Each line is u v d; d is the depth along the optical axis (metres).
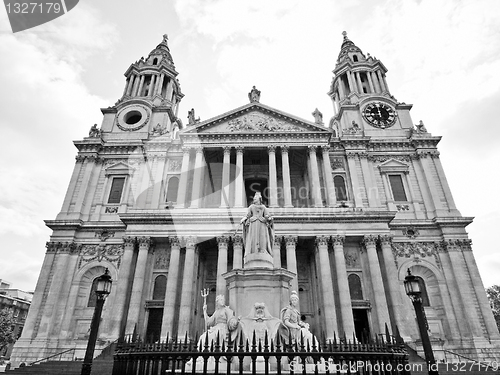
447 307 36.16
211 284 39.09
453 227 39.69
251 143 42.97
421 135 46.25
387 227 36.94
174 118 54.06
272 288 14.43
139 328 33.94
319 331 35.06
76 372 24.45
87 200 43.06
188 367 13.17
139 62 58.66
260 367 12.56
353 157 44.50
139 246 36.78
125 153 46.28
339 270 34.91
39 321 35.72
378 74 54.81
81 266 38.81
